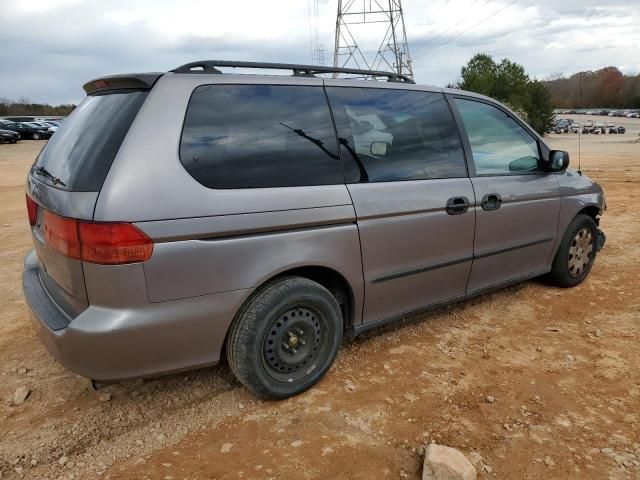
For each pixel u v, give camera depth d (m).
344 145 3.05
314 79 3.07
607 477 2.31
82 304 2.42
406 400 2.91
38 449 2.56
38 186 2.82
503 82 45.00
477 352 3.47
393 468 2.38
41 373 3.30
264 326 2.71
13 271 5.63
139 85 2.62
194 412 2.84
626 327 3.84
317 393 2.99
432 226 3.37
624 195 10.39
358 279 3.07
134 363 2.43
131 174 2.34
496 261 3.88
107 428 2.72
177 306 2.45
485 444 2.53
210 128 2.61
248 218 2.59
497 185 3.77
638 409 2.80
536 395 2.95
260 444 2.56
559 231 4.37
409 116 3.42
